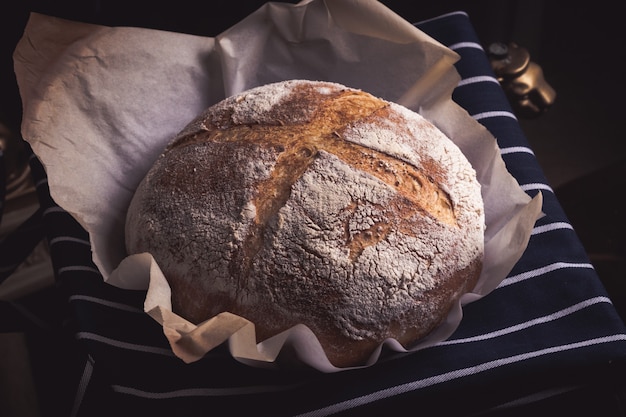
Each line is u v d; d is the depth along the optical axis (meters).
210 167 0.57
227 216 0.55
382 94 0.69
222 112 0.61
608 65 1.09
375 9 0.65
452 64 0.66
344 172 0.55
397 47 0.67
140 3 0.84
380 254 0.54
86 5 0.80
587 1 1.10
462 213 0.58
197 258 0.55
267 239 0.54
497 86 0.73
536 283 0.62
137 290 0.60
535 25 1.01
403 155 0.57
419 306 0.55
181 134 0.61
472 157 0.65
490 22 0.97
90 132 0.63
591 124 1.07
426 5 0.93
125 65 0.65
